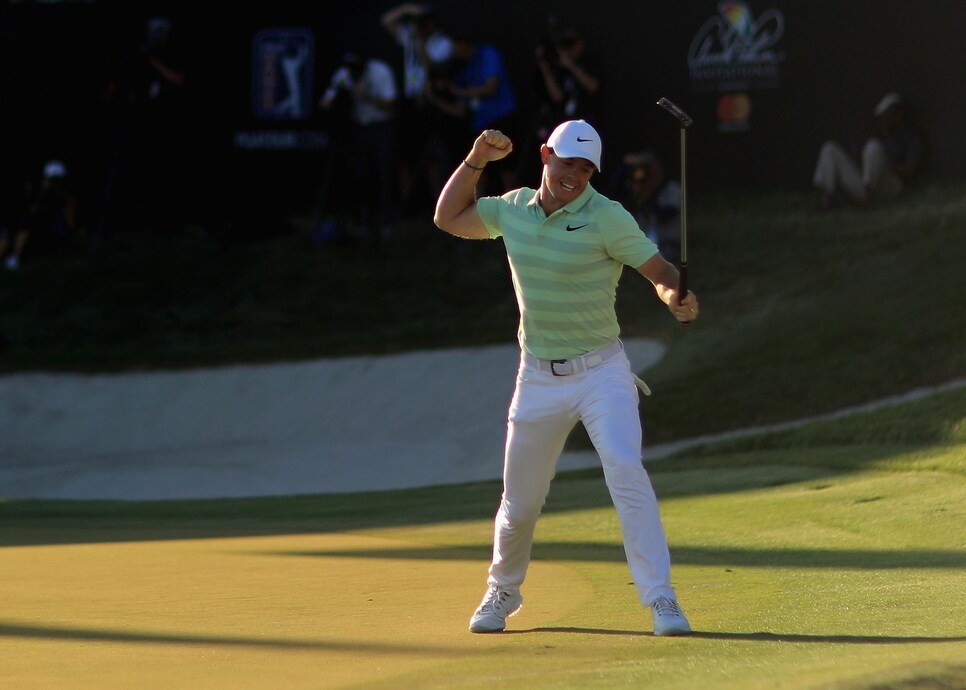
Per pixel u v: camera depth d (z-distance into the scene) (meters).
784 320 50.81
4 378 59.66
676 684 11.87
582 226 15.61
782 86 65.12
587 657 14.05
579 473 39.09
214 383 57.88
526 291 16.00
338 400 54.94
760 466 35.19
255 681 13.12
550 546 26.05
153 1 75.31
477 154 16.53
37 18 76.69
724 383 46.22
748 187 66.00
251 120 74.56
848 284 53.53
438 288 65.81
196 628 16.69
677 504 30.64
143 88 74.38
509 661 13.98
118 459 51.12
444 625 16.83
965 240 54.75
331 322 63.47
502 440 48.19
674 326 56.03
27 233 75.19
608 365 16.00
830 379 44.47
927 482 29.47
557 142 15.49
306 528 31.41
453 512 33.47
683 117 15.66
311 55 73.50
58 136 77.19
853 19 63.62
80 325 65.88
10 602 19.17
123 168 76.06
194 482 46.47
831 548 23.17
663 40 66.81
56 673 13.65
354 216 73.88
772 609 16.97
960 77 61.84
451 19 70.12
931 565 20.52
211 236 75.69
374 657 14.50
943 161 62.34
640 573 15.56
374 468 46.91
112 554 25.86
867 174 62.03
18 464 51.91
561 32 63.31
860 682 11.05
